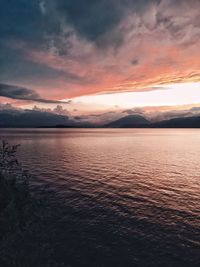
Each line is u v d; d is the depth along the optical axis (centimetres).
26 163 7969
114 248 2638
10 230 1734
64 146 15262
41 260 1995
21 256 1709
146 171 6994
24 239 1842
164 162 8781
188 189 5059
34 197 2250
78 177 6038
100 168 7331
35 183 5306
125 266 2336
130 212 3694
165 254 2528
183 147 15125
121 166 7756
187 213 3662
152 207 3925
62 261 2366
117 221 3344
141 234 2970
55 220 3297
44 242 2120
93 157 9919
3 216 1762
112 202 4150
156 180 5847
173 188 5122
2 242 1664
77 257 2455
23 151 11912
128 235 2939
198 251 2591
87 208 3834
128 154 11150
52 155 10375
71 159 9175
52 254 2430
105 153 11481
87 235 2914
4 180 2139
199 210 3794
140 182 5619
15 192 2125
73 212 3641
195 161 9088
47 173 6412
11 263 1631
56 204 3953
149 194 4669
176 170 7194
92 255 2498
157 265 2347
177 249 2625
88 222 3291
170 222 3322
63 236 2858
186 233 2995
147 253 2550
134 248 2648
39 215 2073
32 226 1941
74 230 3031
